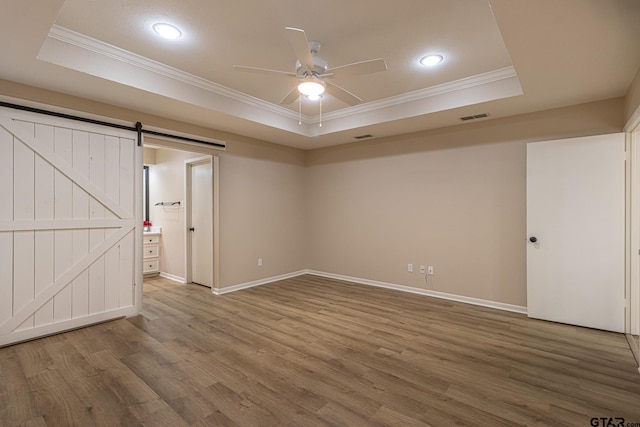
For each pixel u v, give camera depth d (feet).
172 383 7.45
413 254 15.55
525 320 11.71
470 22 8.01
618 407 6.57
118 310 11.71
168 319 11.80
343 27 8.22
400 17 7.79
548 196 11.48
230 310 12.87
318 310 12.88
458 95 11.73
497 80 10.91
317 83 8.66
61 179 10.38
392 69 10.64
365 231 17.34
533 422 6.12
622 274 10.36
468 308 13.14
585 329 10.78
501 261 13.09
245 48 9.34
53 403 6.66
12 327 9.48
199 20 7.92
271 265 17.94
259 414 6.35
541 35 6.93
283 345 9.57
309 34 8.54
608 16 6.23
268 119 14.30
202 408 6.53
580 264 10.97
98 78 9.24
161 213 19.72
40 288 9.99
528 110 12.10
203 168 17.06
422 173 15.24
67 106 10.47
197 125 14.21
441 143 14.65
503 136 13.01
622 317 10.34
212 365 8.32
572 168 11.07
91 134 11.00
